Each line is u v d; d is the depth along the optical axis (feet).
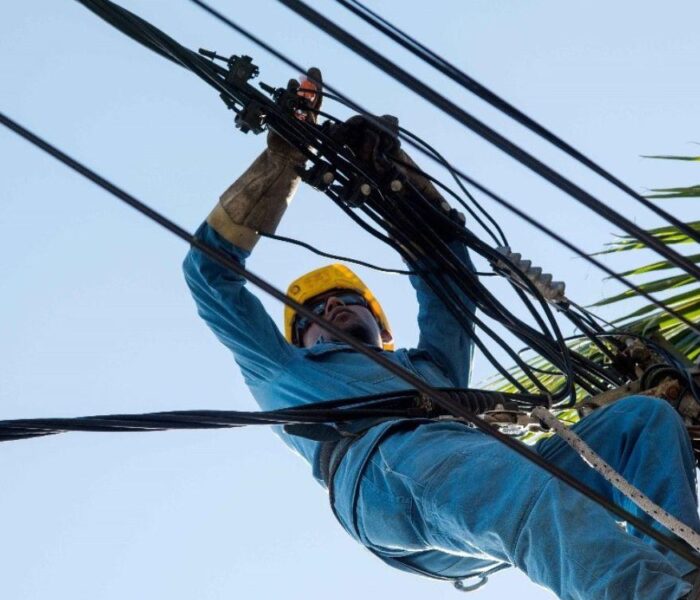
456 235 27.37
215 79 25.44
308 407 24.80
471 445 23.48
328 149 26.32
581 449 21.47
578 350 29.30
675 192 27.53
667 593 19.19
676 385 26.11
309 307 31.48
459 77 17.20
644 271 28.19
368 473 24.90
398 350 29.17
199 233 27.58
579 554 20.17
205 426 23.25
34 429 22.26
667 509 22.39
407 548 24.58
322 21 15.57
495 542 21.88
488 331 27.09
